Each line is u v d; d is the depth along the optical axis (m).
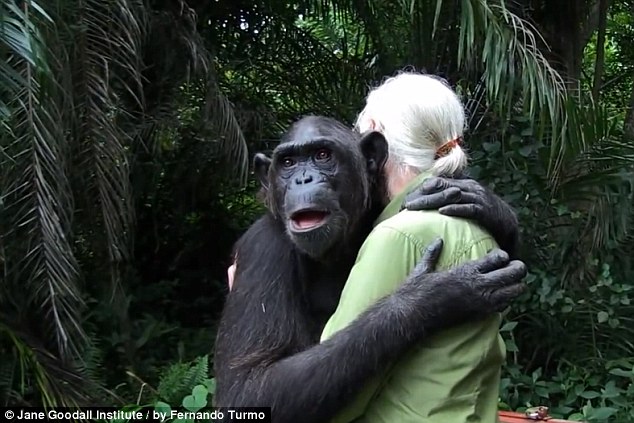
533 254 6.29
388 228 2.25
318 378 2.20
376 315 2.18
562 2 7.75
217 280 8.26
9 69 3.98
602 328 6.16
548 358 6.21
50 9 4.71
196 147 7.09
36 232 4.61
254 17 7.79
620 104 9.62
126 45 5.31
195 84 6.64
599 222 6.18
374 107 2.60
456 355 2.13
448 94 2.48
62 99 4.91
